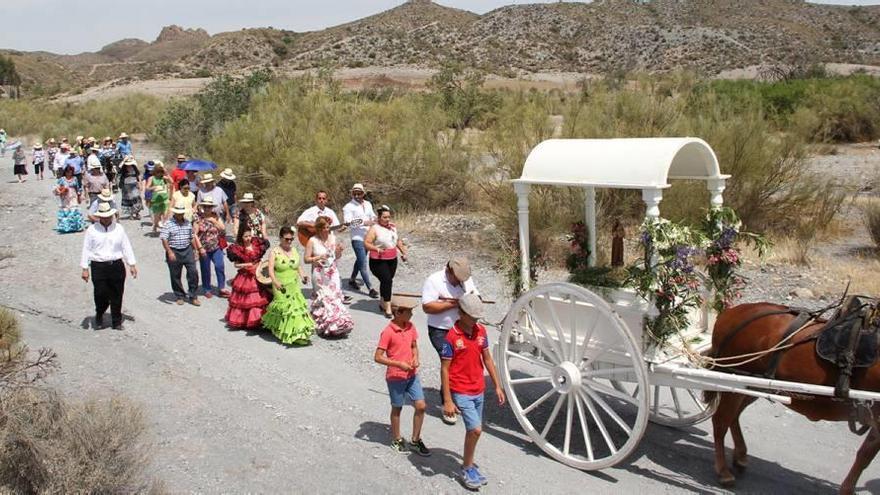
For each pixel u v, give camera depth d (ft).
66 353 30.37
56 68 562.25
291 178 61.52
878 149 81.76
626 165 21.40
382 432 24.32
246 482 20.45
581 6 403.75
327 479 20.81
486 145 57.26
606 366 22.49
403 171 61.36
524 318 24.08
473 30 392.88
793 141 50.26
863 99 89.45
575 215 46.42
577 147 23.27
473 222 55.72
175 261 39.04
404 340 22.43
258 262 35.24
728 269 23.70
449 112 88.02
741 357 20.83
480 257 47.55
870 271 41.19
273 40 431.84
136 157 106.93
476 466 20.77
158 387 27.12
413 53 363.76
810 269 42.04
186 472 20.79
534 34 372.58
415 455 22.63
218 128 94.22
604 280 22.67
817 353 19.10
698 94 57.41
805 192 49.26
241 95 101.24
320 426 24.48
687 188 46.75
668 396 27.96
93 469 18.31
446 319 25.05
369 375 29.71
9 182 91.61
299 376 29.27
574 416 26.08
